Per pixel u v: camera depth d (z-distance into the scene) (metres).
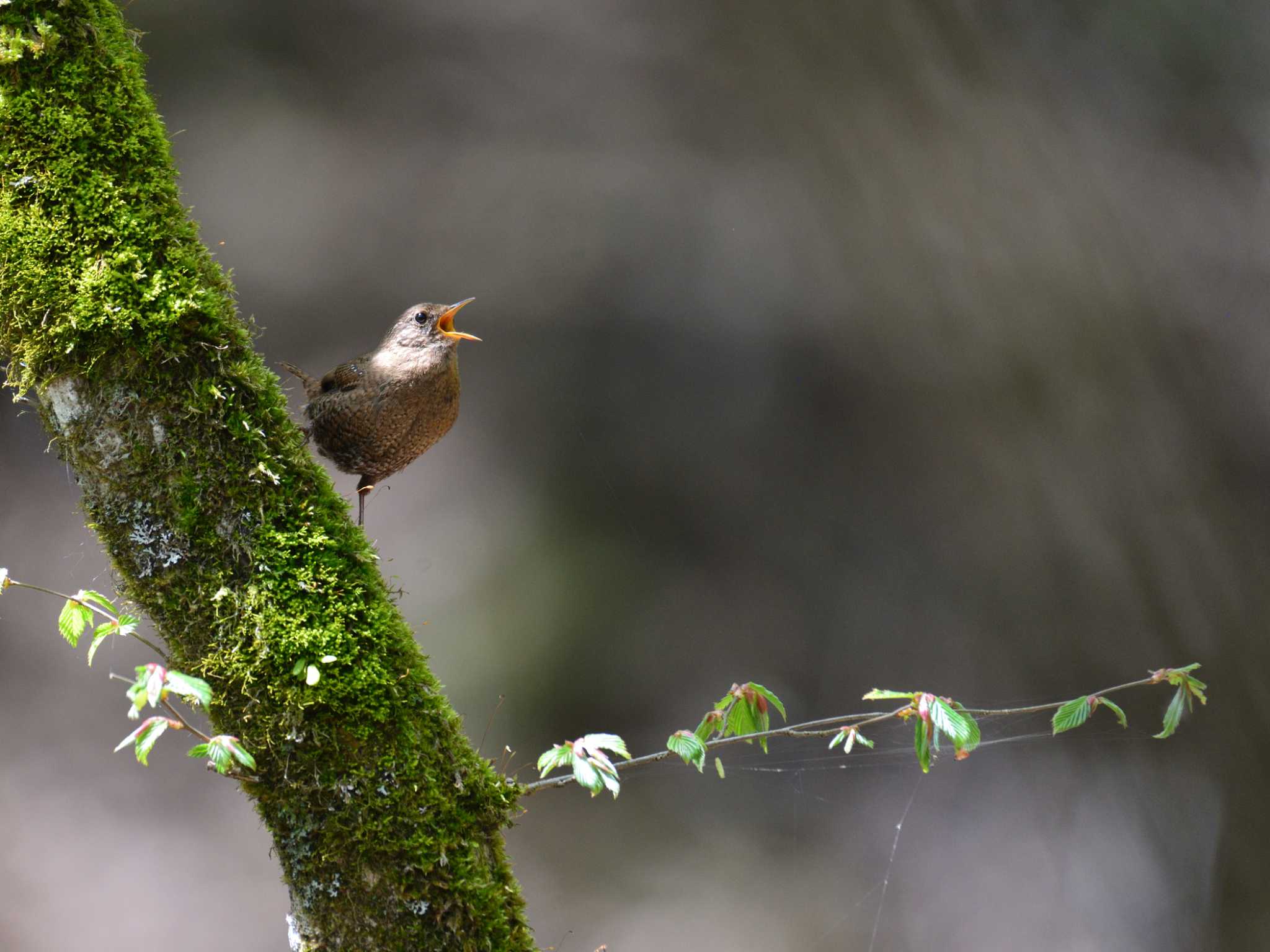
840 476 13.86
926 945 11.03
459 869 3.06
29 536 11.09
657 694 12.43
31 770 10.45
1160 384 13.99
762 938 10.59
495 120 13.35
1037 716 12.91
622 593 12.64
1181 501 13.73
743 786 11.98
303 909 3.11
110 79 3.18
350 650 3.09
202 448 3.13
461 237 13.12
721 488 13.48
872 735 12.49
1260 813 12.45
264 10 12.43
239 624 3.09
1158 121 14.13
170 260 3.15
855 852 11.66
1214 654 13.36
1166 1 13.87
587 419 13.29
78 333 3.07
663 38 13.53
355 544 3.23
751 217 13.89
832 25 13.70
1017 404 13.98
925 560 13.63
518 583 12.37
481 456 12.83
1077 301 14.03
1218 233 14.13
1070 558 13.65
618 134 13.70
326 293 12.62
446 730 3.21
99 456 3.13
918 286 14.02
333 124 12.80
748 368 13.84
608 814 11.47
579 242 13.52
